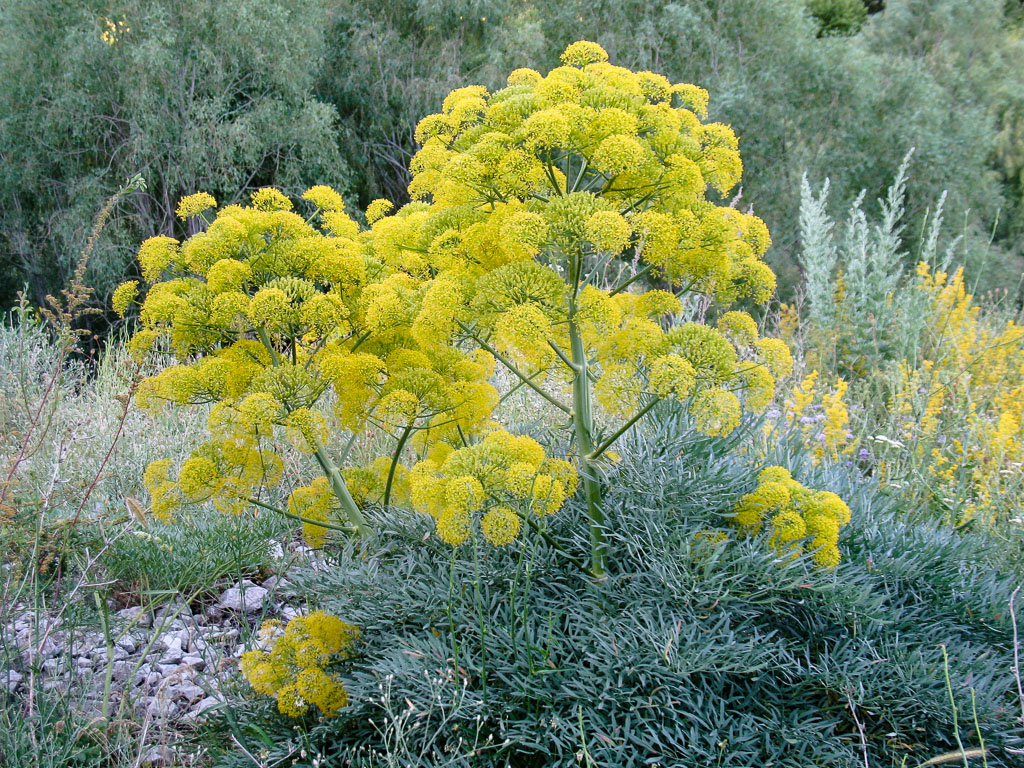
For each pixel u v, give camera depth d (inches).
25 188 589.0
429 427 116.7
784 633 97.0
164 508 106.4
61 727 98.8
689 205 97.3
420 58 697.0
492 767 81.7
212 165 563.8
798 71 642.2
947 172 633.0
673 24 643.5
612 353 95.5
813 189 595.2
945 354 230.5
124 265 550.3
